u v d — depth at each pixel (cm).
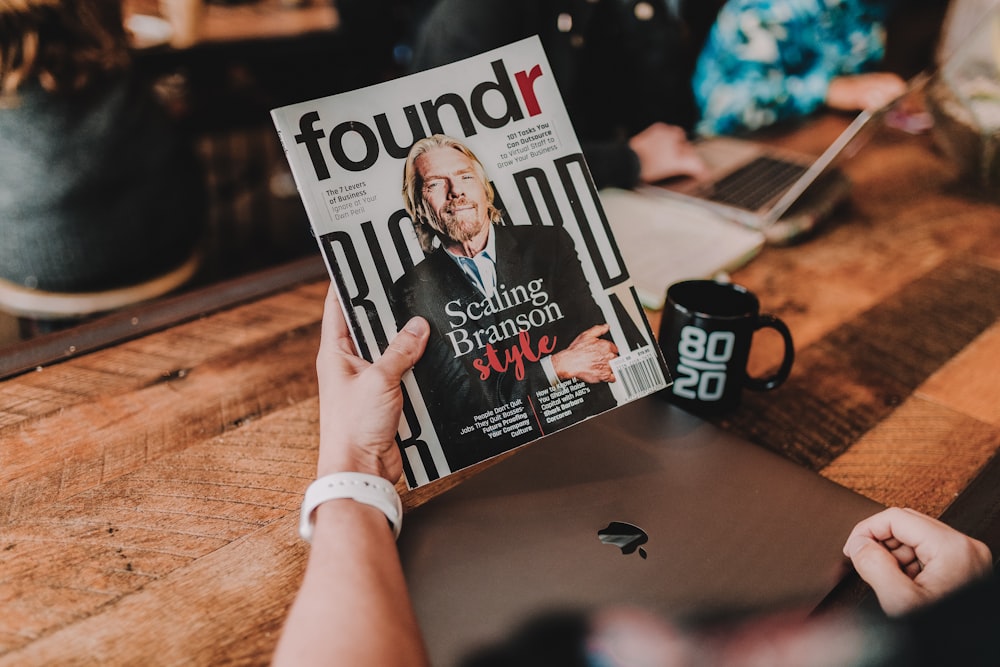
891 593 58
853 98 166
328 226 64
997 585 34
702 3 215
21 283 167
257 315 99
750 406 86
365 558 55
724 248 110
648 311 99
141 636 57
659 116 177
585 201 71
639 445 77
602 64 165
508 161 69
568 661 55
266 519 69
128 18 236
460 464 67
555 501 70
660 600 60
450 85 68
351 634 49
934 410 86
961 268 113
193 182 189
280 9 276
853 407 86
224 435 78
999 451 80
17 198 158
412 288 66
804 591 61
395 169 66
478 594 60
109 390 84
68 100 155
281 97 277
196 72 262
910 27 285
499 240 69
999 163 132
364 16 263
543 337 70
